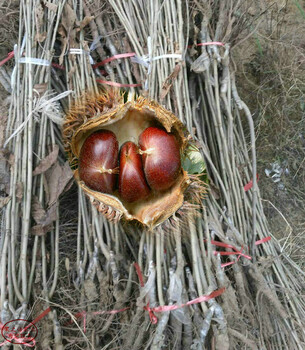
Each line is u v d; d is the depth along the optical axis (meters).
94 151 0.16
